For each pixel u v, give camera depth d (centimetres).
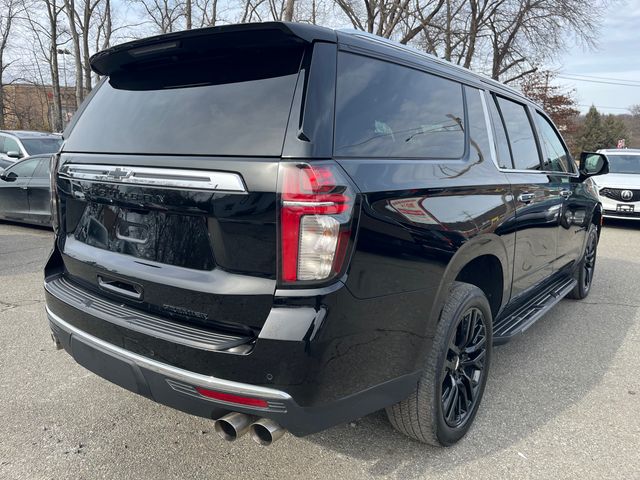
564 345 420
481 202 272
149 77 245
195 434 277
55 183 273
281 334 182
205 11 2495
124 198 225
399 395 227
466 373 281
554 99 3238
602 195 1106
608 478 246
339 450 265
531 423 295
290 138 187
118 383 227
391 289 208
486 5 2452
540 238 369
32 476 240
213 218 196
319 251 183
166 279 211
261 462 254
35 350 379
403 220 212
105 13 2967
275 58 207
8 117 3853
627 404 319
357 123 209
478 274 314
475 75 318
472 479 244
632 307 528
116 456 257
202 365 194
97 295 247
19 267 623
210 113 211
